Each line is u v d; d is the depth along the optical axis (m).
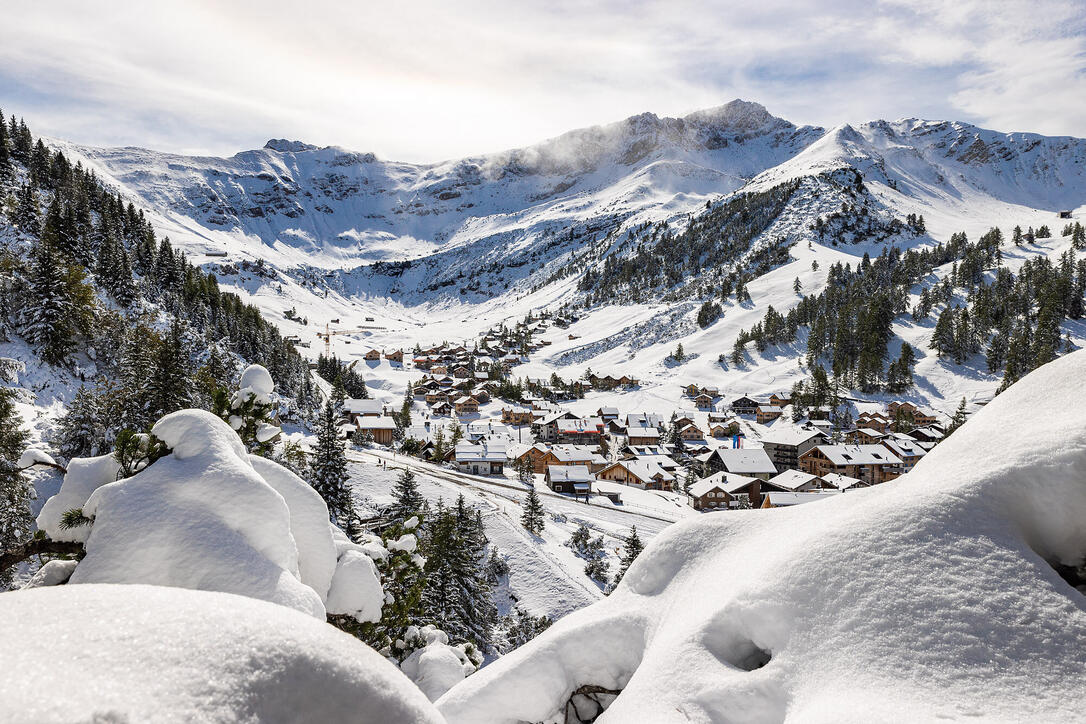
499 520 49.16
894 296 142.12
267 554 4.26
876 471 83.25
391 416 107.62
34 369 50.97
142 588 1.59
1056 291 123.31
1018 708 3.04
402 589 8.90
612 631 5.57
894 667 3.43
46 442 39.75
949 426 92.62
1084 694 3.06
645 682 4.44
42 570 4.20
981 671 3.27
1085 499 4.00
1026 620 3.49
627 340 170.88
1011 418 5.01
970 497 4.26
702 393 122.88
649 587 5.97
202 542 3.96
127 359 46.22
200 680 1.28
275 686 1.38
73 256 72.06
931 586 3.75
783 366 133.50
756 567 4.86
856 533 4.30
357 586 5.55
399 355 186.62
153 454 4.57
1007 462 4.41
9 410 27.28
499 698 5.33
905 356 115.44
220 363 65.81
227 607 1.59
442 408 132.50
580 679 5.47
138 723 1.08
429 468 69.62
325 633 1.68
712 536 5.98
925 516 4.19
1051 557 4.10
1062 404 4.79
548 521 54.09
